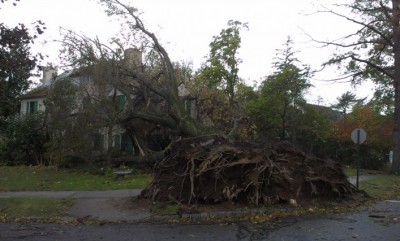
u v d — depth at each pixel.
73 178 18.22
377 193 15.81
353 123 33.72
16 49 12.56
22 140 25.16
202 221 10.35
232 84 31.17
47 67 20.75
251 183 11.61
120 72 21.33
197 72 33.00
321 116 34.66
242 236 8.64
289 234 8.80
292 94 32.50
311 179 12.69
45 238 8.44
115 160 21.34
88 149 20.95
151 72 23.20
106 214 10.88
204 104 25.95
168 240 8.31
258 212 11.16
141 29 22.92
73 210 11.28
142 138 22.78
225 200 11.66
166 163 12.20
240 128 25.59
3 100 13.35
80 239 8.38
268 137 32.69
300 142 34.88
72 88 21.38
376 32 26.55
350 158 35.62
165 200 11.67
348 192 13.82
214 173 11.58
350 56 27.59
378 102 33.97
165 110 23.22
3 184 16.03
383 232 8.95
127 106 21.78
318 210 11.78
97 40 21.47
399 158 25.80
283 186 12.21
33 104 34.06
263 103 32.44
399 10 24.45
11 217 10.55
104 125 20.84
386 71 27.61
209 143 12.52
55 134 22.17
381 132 32.44
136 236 8.67
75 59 20.81
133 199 12.23
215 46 32.31
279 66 33.84
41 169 22.12
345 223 10.00
